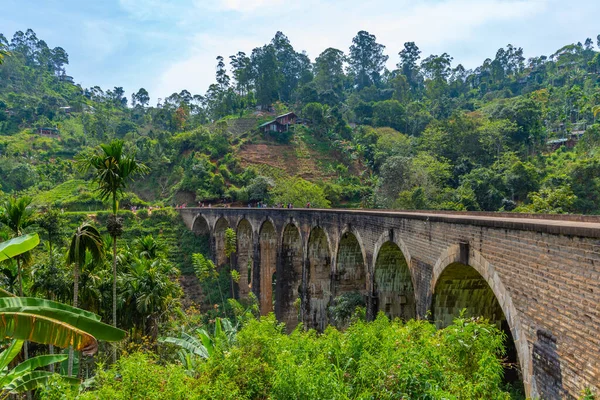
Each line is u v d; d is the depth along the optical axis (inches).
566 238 378.6
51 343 350.6
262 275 1695.4
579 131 3105.3
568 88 4023.1
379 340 517.3
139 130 5017.2
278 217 1488.7
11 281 967.6
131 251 1312.7
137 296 1050.7
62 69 6919.3
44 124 4571.9
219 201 2952.8
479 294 650.8
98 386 518.6
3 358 542.9
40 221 1050.7
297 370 437.1
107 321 1045.2
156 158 3526.1
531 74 5152.6
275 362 513.0
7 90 5147.6
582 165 1971.0
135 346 950.4
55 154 4057.6
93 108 5693.9
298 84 5290.4
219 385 472.4
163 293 1080.2
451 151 2669.8
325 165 3383.4
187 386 474.6
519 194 2117.4
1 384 520.7
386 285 887.1
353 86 5762.8
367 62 5605.3
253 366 514.6
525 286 438.0
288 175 3198.8
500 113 2851.9
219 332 804.0
